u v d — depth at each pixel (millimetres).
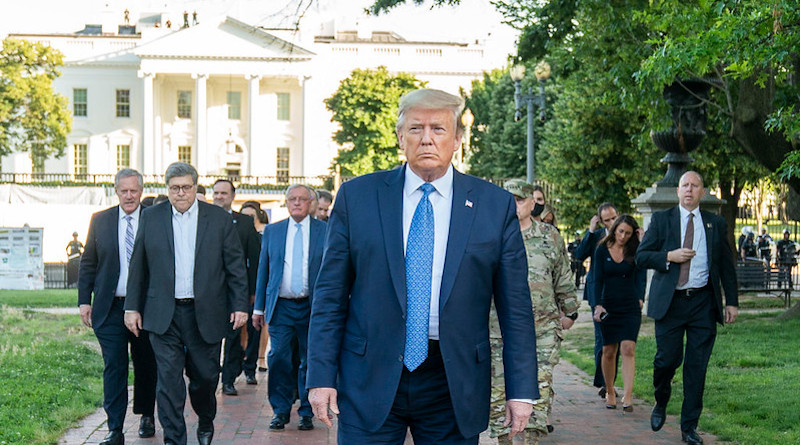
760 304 19500
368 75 63438
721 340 13398
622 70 15391
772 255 37594
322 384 3607
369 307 3637
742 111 12742
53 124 60156
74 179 67750
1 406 8133
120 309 6914
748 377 10250
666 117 15617
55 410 8203
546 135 45062
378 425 3582
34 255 28688
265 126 74812
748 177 29578
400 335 3604
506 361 3713
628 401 8766
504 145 57500
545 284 6590
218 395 9773
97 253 6973
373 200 3715
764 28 8031
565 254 6820
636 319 8805
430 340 3633
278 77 72938
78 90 74625
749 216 52062
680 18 9969
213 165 74188
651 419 7688
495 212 3729
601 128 33375
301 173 74250
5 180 62375
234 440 7461
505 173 57719
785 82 13594
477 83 73688
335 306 3701
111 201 52938
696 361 7254
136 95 74688
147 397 7348
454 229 3654
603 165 34219
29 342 12617
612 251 8812
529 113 23812
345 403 3648
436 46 80125
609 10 14812
